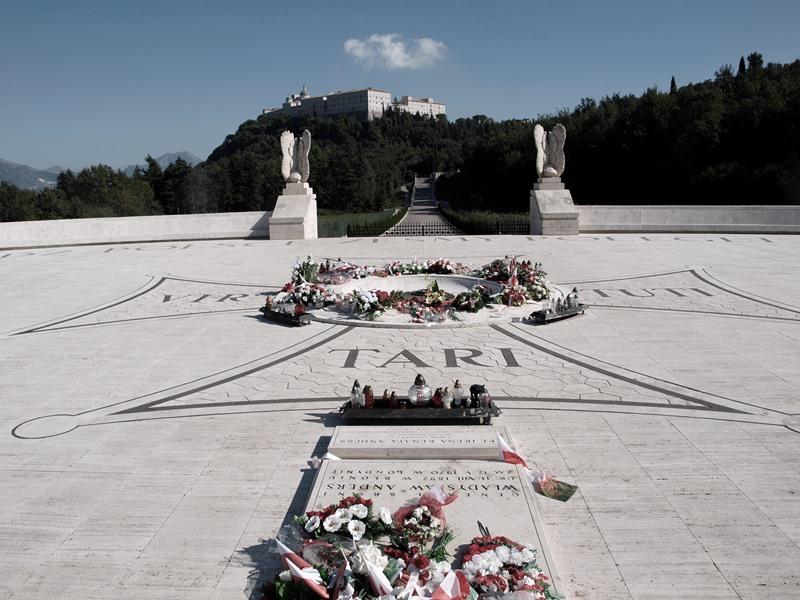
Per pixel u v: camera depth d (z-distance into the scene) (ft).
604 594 20.44
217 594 20.81
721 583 20.90
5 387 41.42
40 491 27.78
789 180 189.06
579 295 66.23
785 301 62.13
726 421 34.14
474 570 19.75
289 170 121.49
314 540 21.59
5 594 21.04
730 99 233.35
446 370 43.14
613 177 261.24
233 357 47.19
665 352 46.62
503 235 120.47
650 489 26.99
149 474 29.19
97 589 21.22
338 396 38.73
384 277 68.49
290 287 62.69
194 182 334.65
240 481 28.37
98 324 57.88
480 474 26.63
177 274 83.25
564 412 35.68
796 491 26.66
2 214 255.09
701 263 84.43
